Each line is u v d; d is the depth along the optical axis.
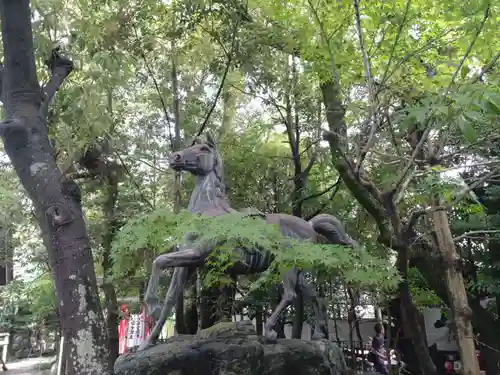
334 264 4.34
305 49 5.86
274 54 9.10
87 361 3.59
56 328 9.62
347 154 5.26
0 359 11.12
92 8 7.74
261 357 5.18
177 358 5.01
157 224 4.10
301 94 9.16
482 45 4.61
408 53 5.00
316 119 9.41
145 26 8.05
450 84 4.07
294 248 4.32
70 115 6.66
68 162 6.91
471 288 8.36
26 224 9.34
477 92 3.71
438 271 6.74
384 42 4.91
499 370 8.38
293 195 9.25
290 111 9.34
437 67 5.12
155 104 9.23
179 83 8.95
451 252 5.77
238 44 8.02
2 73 4.35
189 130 9.27
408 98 5.03
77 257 3.77
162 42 8.49
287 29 7.05
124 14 7.70
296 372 5.33
